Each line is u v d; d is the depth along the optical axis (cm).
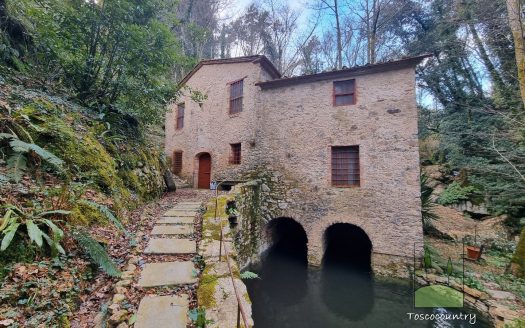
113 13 575
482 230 913
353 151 794
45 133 361
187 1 1923
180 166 1335
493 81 1029
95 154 448
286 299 673
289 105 909
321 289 714
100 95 652
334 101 830
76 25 570
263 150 945
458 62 1226
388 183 716
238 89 1075
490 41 953
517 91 888
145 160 724
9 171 275
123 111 668
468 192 1044
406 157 701
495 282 588
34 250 223
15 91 401
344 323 574
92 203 305
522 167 800
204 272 280
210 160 1177
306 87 880
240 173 1000
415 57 696
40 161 324
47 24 531
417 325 549
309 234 809
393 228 695
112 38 611
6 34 504
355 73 793
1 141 298
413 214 677
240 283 262
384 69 750
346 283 732
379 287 673
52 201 265
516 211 855
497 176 929
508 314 474
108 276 265
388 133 730
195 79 1267
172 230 422
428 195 820
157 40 674
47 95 489
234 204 674
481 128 1049
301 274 793
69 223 274
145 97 701
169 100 811
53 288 209
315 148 840
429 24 1397
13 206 222
